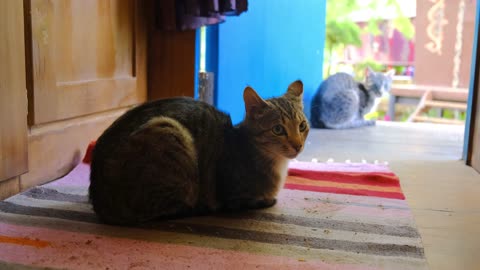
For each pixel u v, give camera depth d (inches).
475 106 110.1
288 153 70.8
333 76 181.5
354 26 245.3
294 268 52.6
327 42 248.8
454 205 79.7
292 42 172.1
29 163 79.5
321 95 174.9
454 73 231.8
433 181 96.2
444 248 60.4
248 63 143.2
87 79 94.2
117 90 105.5
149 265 52.6
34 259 53.2
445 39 230.8
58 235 60.4
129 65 112.0
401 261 55.1
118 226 64.3
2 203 71.1
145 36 118.2
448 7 227.5
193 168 66.6
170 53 120.5
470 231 66.9
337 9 243.8
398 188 87.5
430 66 236.5
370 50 258.4
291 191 83.7
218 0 105.6
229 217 69.6
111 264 52.6
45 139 83.3
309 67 188.5
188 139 66.3
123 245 58.0
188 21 113.1
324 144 137.6
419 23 235.0
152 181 63.1
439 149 132.0
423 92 227.6
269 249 58.0
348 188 86.3
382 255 56.9
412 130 167.2
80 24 90.3
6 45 68.9
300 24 177.0
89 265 52.2
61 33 84.4
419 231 66.4
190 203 67.9
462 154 119.3
